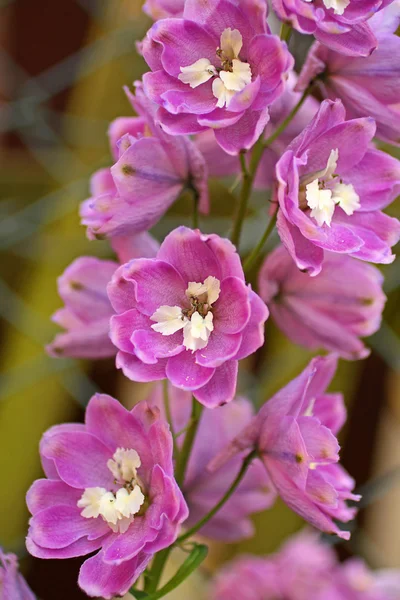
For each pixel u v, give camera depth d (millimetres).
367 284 750
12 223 938
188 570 717
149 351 682
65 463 700
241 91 679
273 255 746
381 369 954
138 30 941
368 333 757
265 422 710
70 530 694
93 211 722
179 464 745
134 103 714
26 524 925
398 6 711
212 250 686
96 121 954
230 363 682
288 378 929
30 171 966
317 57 710
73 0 971
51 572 937
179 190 725
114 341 683
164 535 676
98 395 698
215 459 720
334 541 882
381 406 964
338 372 940
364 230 710
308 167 707
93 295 762
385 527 996
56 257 943
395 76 707
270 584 867
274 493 777
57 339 759
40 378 929
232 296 683
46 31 980
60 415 939
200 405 738
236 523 779
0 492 921
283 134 736
